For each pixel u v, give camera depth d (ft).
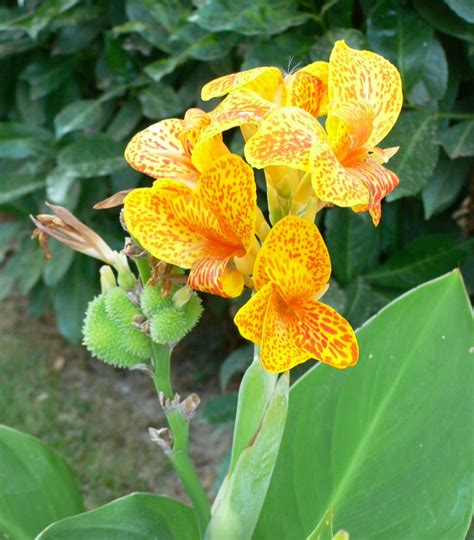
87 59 2.49
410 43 1.68
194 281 0.84
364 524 1.15
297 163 0.73
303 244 0.79
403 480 1.16
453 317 1.18
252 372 0.96
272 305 0.81
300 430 1.23
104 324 0.96
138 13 2.03
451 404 1.16
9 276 2.56
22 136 2.39
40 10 2.07
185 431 1.01
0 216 3.26
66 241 0.95
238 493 0.96
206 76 2.10
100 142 2.15
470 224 2.13
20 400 2.61
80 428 2.51
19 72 2.59
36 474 1.24
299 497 1.20
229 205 0.82
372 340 1.22
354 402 1.22
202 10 1.66
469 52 1.67
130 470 2.32
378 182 0.81
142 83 2.16
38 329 3.06
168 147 0.90
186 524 1.12
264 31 1.69
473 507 1.11
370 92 0.84
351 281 1.89
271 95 0.87
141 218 0.86
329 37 1.73
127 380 2.78
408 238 2.06
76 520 1.06
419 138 1.67
